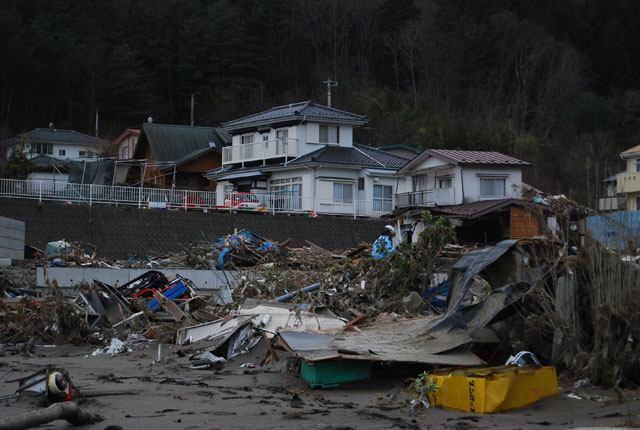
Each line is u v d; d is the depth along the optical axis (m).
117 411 8.40
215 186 51.75
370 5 81.00
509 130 62.84
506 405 8.30
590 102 64.19
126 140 59.06
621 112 65.19
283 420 7.84
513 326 10.60
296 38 77.44
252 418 7.96
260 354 12.67
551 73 69.31
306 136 43.81
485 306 10.54
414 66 73.75
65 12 70.06
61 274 23.42
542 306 9.95
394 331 11.53
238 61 70.19
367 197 42.50
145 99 66.44
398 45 73.31
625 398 8.84
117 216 32.84
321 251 31.45
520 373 8.55
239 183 46.00
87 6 71.75
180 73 69.44
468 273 10.86
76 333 15.47
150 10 70.94
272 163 44.59
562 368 10.12
